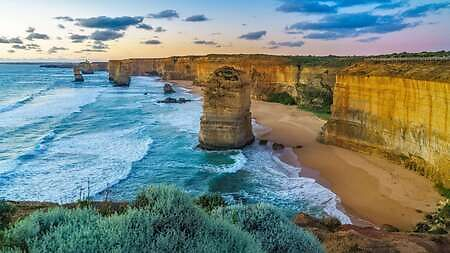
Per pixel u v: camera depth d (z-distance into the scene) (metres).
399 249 12.66
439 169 26.86
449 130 25.75
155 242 6.13
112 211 10.33
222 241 6.86
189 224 6.87
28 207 13.12
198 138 42.59
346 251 12.06
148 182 28.44
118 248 5.61
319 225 16.28
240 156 35.94
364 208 23.52
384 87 33.66
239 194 26.08
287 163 33.72
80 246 5.59
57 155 35.03
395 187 26.92
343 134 38.69
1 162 31.94
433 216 21.70
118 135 44.94
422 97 29.03
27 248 5.75
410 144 30.75
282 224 9.39
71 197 24.47
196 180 29.11
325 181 28.72
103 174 29.62
